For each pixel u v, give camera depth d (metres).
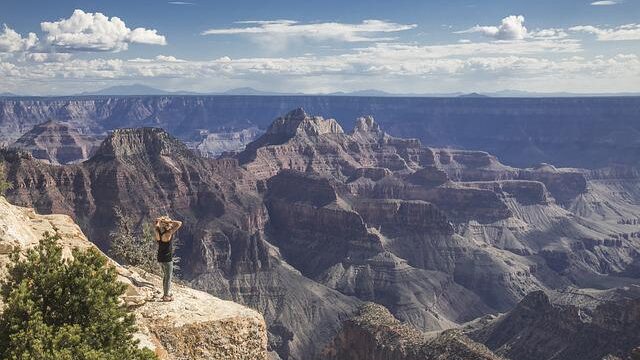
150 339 30.70
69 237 36.53
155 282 37.44
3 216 31.19
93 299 26.19
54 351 22.97
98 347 25.48
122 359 25.33
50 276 26.44
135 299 33.31
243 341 34.03
